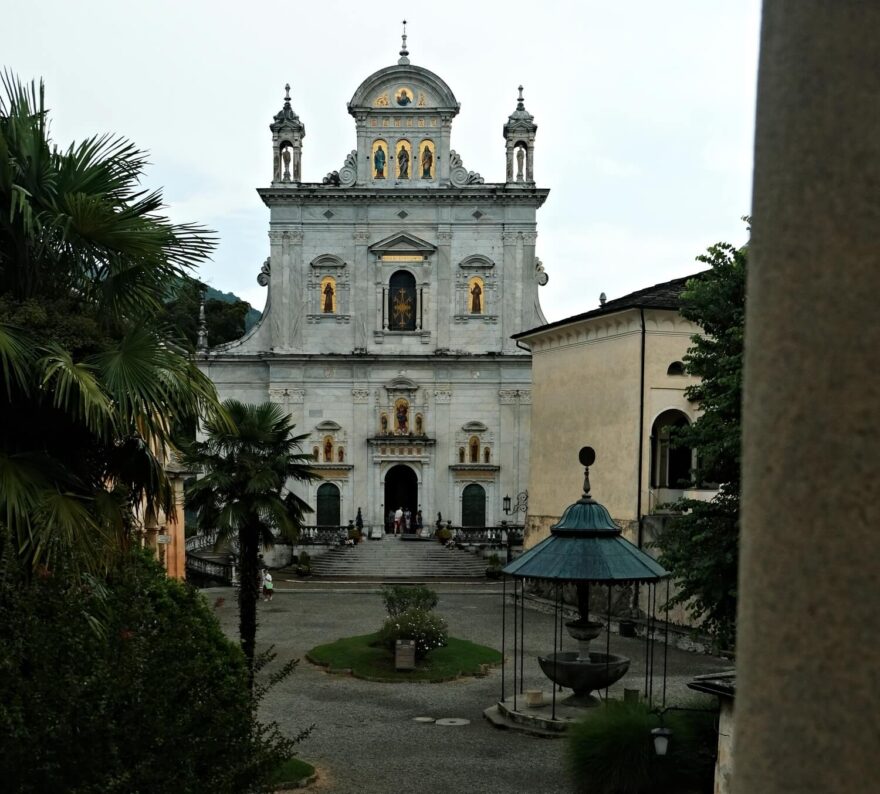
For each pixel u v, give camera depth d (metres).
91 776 9.56
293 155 68.69
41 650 9.93
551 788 19.88
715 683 12.70
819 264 2.61
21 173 12.47
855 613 2.49
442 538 64.38
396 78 68.12
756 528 2.71
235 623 41.81
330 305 68.62
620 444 44.47
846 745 2.48
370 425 68.12
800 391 2.62
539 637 38.59
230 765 11.19
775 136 2.75
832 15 2.65
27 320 11.86
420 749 22.80
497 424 68.00
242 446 28.25
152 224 12.88
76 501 11.77
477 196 68.00
